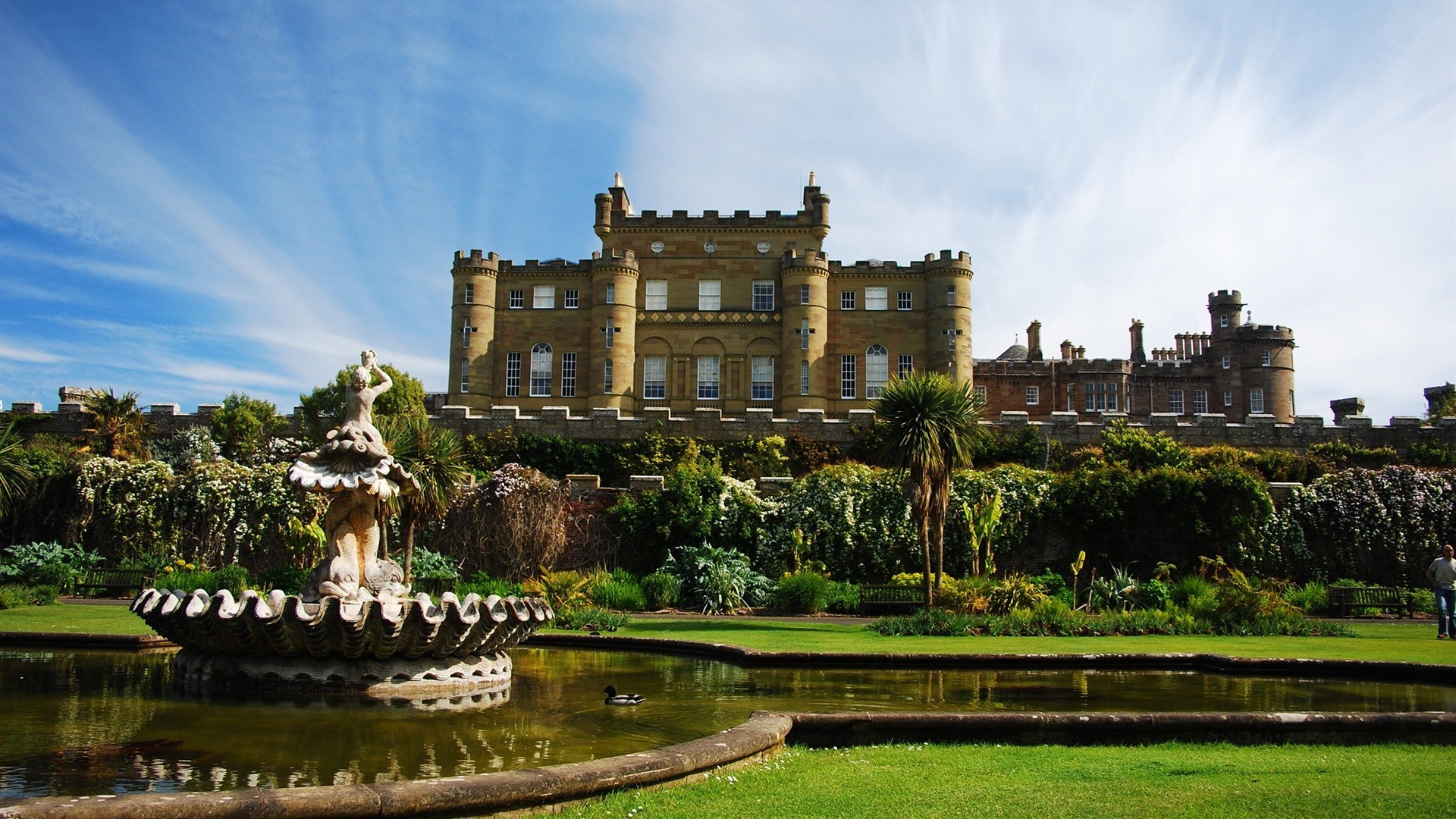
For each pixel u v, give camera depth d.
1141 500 28.91
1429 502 29.27
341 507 11.81
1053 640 16.92
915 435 21.67
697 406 53.62
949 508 28.95
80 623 17.39
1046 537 29.33
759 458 37.38
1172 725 8.34
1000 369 63.69
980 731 8.34
